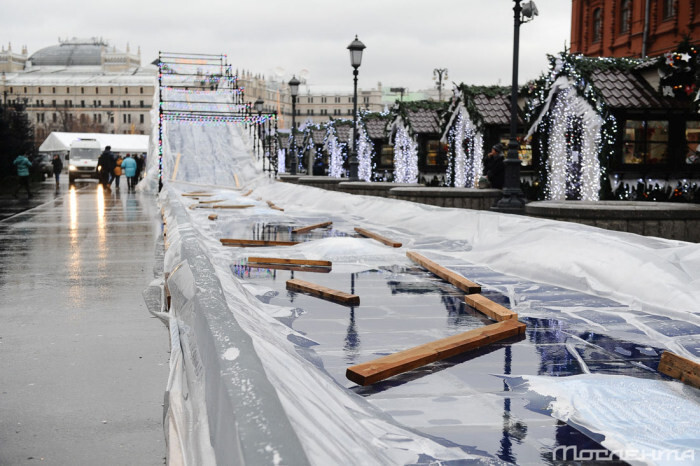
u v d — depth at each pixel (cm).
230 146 4122
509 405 311
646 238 628
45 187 4069
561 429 280
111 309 684
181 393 340
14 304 710
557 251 689
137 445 349
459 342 413
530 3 1424
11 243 1273
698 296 522
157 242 1261
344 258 827
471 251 866
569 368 375
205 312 344
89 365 489
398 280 679
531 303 570
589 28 3353
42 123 17588
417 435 270
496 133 2267
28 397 421
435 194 1692
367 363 362
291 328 465
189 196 2595
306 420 228
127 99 18300
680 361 354
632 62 1770
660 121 1695
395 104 3041
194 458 242
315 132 4972
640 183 1667
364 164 3631
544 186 1883
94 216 1922
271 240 1018
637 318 508
